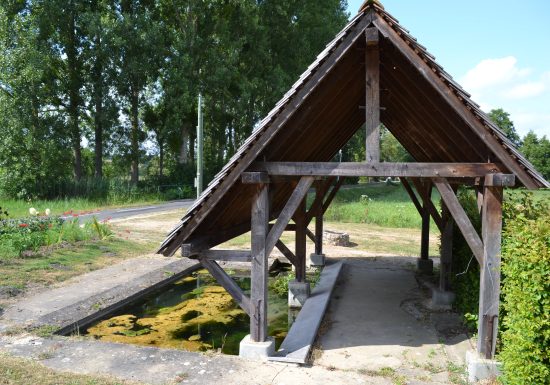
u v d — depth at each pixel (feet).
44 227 42.63
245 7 107.65
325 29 130.93
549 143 252.62
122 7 105.70
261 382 17.58
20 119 86.58
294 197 19.44
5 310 25.64
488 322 18.15
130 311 29.86
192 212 19.08
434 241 54.60
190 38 104.32
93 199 93.15
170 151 137.59
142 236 52.49
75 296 29.25
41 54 87.71
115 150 110.63
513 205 18.72
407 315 27.07
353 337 23.34
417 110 21.67
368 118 18.20
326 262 42.09
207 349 23.25
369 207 82.69
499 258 17.98
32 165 88.58
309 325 24.14
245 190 20.71
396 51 18.06
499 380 17.12
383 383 17.72
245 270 42.45
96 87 98.58
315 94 18.63
